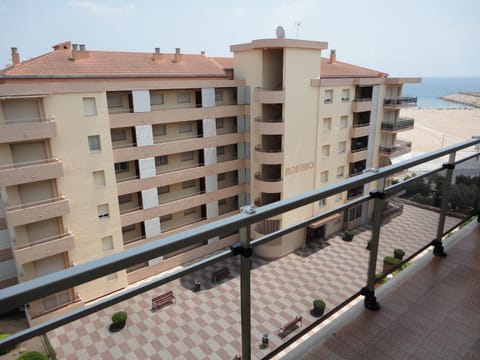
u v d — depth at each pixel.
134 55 21.44
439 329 3.06
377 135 26.47
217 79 21.75
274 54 21.12
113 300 1.78
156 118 18.73
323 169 23.78
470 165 4.45
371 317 3.18
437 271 3.93
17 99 14.34
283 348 2.59
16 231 15.37
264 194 23.44
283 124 20.70
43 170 15.03
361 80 23.48
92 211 17.19
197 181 22.41
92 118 16.16
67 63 17.75
